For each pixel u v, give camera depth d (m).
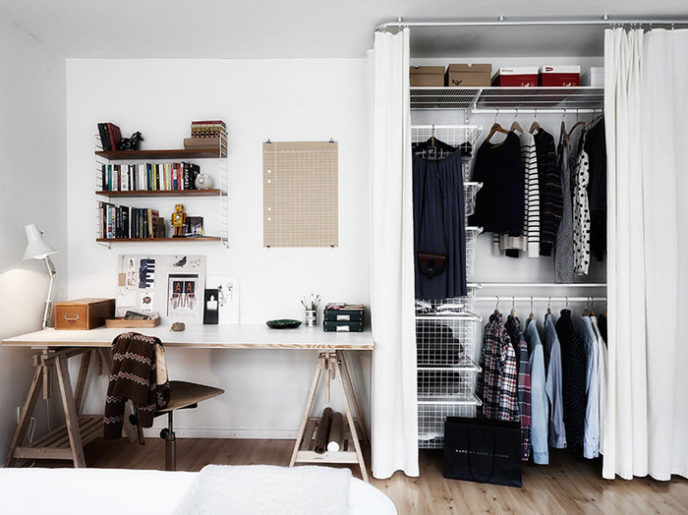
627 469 2.53
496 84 2.90
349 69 3.14
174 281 3.17
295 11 2.53
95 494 1.18
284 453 2.92
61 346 2.59
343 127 3.15
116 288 3.18
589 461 2.84
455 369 2.77
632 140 2.55
